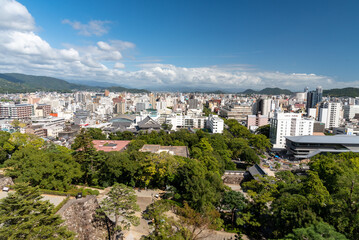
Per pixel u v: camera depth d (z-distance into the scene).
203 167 80.50
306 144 143.12
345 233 42.88
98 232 52.38
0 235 31.97
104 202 52.53
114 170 75.25
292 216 48.31
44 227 35.97
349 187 56.09
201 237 53.50
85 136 81.75
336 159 96.00
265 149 164.62
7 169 66.75
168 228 50.31
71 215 48.84
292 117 168.62
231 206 64.81
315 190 55.47
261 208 59.06
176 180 79.19
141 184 82.19
